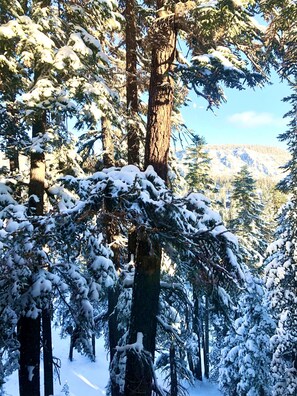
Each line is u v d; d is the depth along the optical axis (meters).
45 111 9.73
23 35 7.86
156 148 7.23
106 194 6.03
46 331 13.85
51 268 9.59
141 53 10.52
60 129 10.09
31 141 10.12
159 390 6.56
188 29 7.23
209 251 6.37
